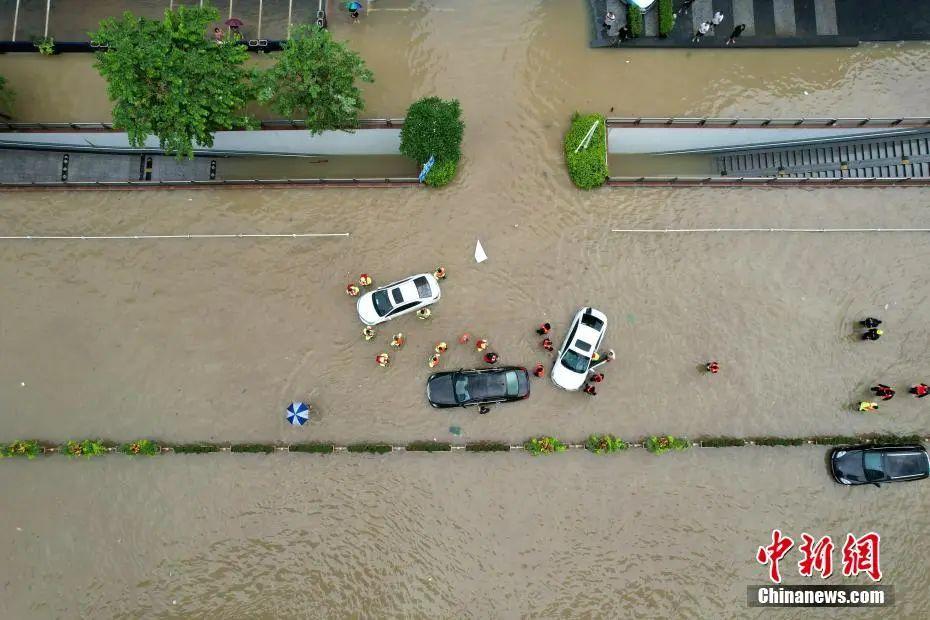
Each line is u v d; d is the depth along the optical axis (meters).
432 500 29.48
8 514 29.56
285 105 27.08
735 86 31.67
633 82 31.70
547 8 32.22
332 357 30.17
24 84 32.12
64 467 29.78
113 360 30.33
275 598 29.16
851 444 29.14
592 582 29.12
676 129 30.89
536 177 30.91
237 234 30.77
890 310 30.42
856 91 31.61
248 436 29.78
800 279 30.56
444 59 31.86
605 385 29.89
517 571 29.17
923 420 29.77
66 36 32.34
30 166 32.53
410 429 29.70
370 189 30.84
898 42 31.75
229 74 26.22
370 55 31.94
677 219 30.80
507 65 31.78
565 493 29.47
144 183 30.47
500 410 29.73
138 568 29.28
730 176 32.69
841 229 30.67
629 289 30.45
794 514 29.41
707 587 29.11
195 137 27.55
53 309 30.58
